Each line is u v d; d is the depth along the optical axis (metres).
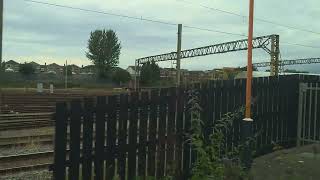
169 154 8.68
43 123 24.23
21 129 22.59
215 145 8.60
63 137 6.74
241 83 10.62
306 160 10.25
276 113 11.98
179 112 8.84
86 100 7.05
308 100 12.66
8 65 109.06
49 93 50.00
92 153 7.22
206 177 7.97
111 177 7.51
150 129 8.23
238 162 8.77
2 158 13.60
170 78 91.38
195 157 9.07
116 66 125.25
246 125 9.51
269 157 10.67
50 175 12.18
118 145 7.62
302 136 12.70
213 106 9.74
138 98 7.95
